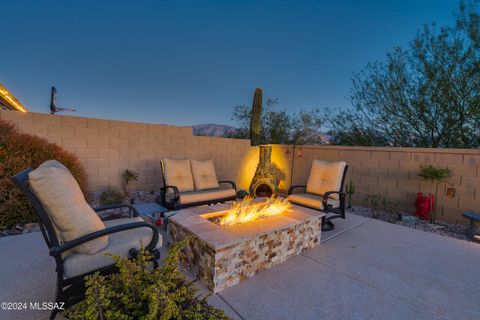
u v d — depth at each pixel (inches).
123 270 51.1
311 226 117.0
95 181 196.2
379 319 69.4
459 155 161.6
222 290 81.7
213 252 79.5
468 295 82.4
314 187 170.6
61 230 63.2
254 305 74.0
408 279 91.4
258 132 307.9
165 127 231.3
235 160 285.7
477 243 130.0
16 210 124.0
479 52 187.6
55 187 59.9
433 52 206.7
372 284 87.4
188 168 192.7
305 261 104.2
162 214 138.8
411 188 184.1
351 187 203.3
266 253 96.0
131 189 213.9
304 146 261.3
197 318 47.9
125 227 67.3
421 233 142.8
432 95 212.1
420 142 238.5
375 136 264.1
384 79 239.3
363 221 164.2
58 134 178.7
